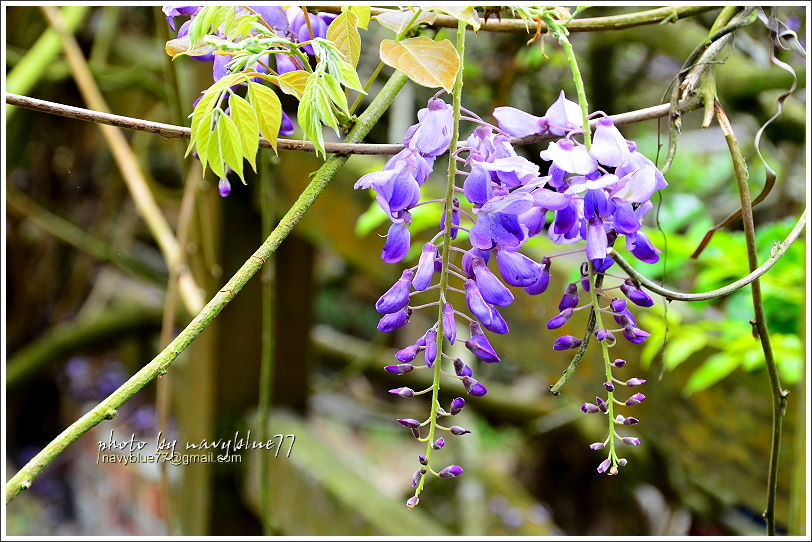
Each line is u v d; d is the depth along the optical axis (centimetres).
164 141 308
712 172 260
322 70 115
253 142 115
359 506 194
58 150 325
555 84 243
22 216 324
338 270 411
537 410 305
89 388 410
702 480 164
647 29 211
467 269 115
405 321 114
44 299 370
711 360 152
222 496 233
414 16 117
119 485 383
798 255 159
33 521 404
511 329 179
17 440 412
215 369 228
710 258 161
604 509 324
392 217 115
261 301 232
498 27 125
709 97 123
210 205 219
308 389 245
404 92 202
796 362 150
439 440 112
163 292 328
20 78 224
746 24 124
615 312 115
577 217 114
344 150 115
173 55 121
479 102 233
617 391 166
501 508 293
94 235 336
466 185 113
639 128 271
